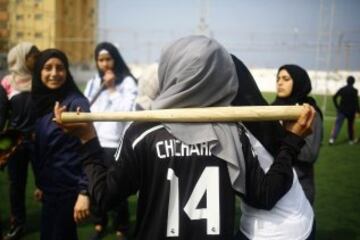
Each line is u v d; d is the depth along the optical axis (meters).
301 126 1.43
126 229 4.09
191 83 1.42
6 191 5.59
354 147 10.09
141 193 1.48
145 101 3.19
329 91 28.70
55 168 2.54
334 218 4.93
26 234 4.22
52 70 2.52
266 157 1.55
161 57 1.52
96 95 4.18
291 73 3.20
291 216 1.58
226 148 1.42
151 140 1.43
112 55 4.17
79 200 2.43
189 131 1.42
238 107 1.41
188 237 1.39
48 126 2.53
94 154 1.60
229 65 1.47
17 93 3.49
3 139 2.29
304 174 2.69
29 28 47.84
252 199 1.48
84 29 55.47
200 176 1.41
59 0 50.03
